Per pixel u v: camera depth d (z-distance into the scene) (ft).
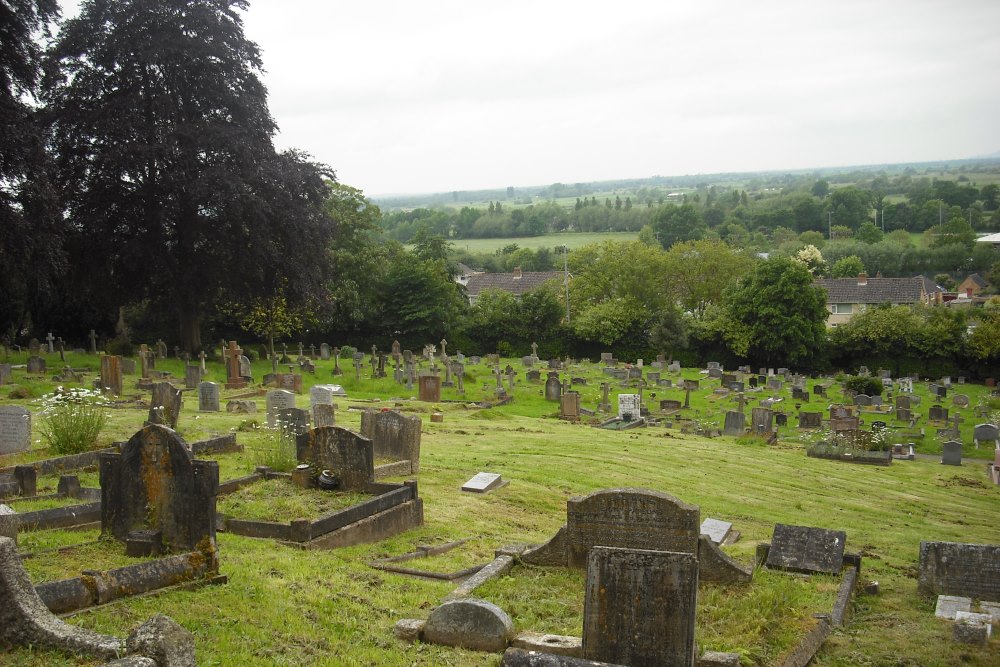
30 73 134.82
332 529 50.42
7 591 28.55
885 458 114.11
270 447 66.23
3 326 191.52
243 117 173.37
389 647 34.35
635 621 30.91
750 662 33.40
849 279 353.72
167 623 26.17
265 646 32.83
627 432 120.37
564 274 288.92
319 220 179.11
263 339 233.35
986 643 38.55
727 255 283.18
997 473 107.34
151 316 212.84
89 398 86.48
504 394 153.79
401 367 176.35
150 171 165.07
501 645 34.12
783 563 49.65
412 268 250.78
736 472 95.81
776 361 237.45
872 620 42.91
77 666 27.09
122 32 160.76
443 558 50.24
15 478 55.72
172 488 40.16
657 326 244.01
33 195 133.59
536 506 68.54
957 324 231.09
